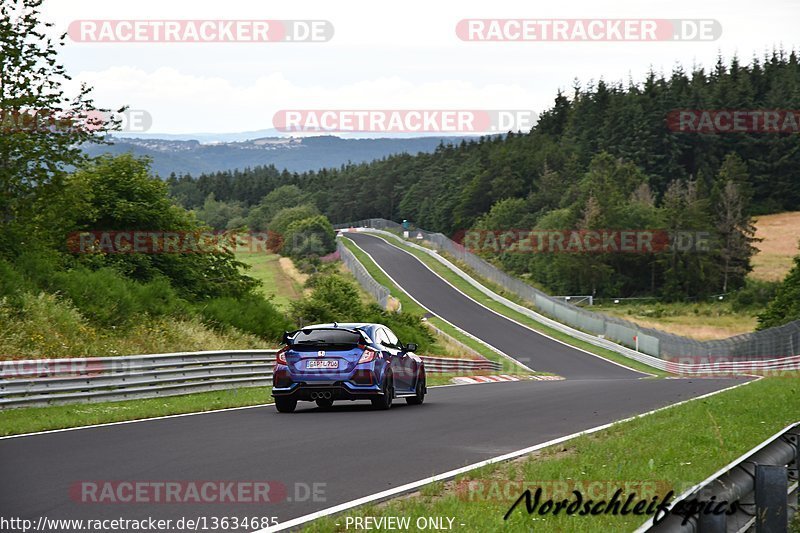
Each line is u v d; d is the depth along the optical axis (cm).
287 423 2473
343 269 17800
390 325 8481
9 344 3969
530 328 12550
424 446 1961
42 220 5494
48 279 5019
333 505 1284
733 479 1048
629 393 3981
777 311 14562
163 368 3594
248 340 5919
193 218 6819
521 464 1692
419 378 3244
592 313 12888
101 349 4450
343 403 3409
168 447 1919
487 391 4181
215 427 2358
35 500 1307
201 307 6025
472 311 13662
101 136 5312
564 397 3666
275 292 15212
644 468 1559
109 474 1544
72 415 2680
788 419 2447
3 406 2814
